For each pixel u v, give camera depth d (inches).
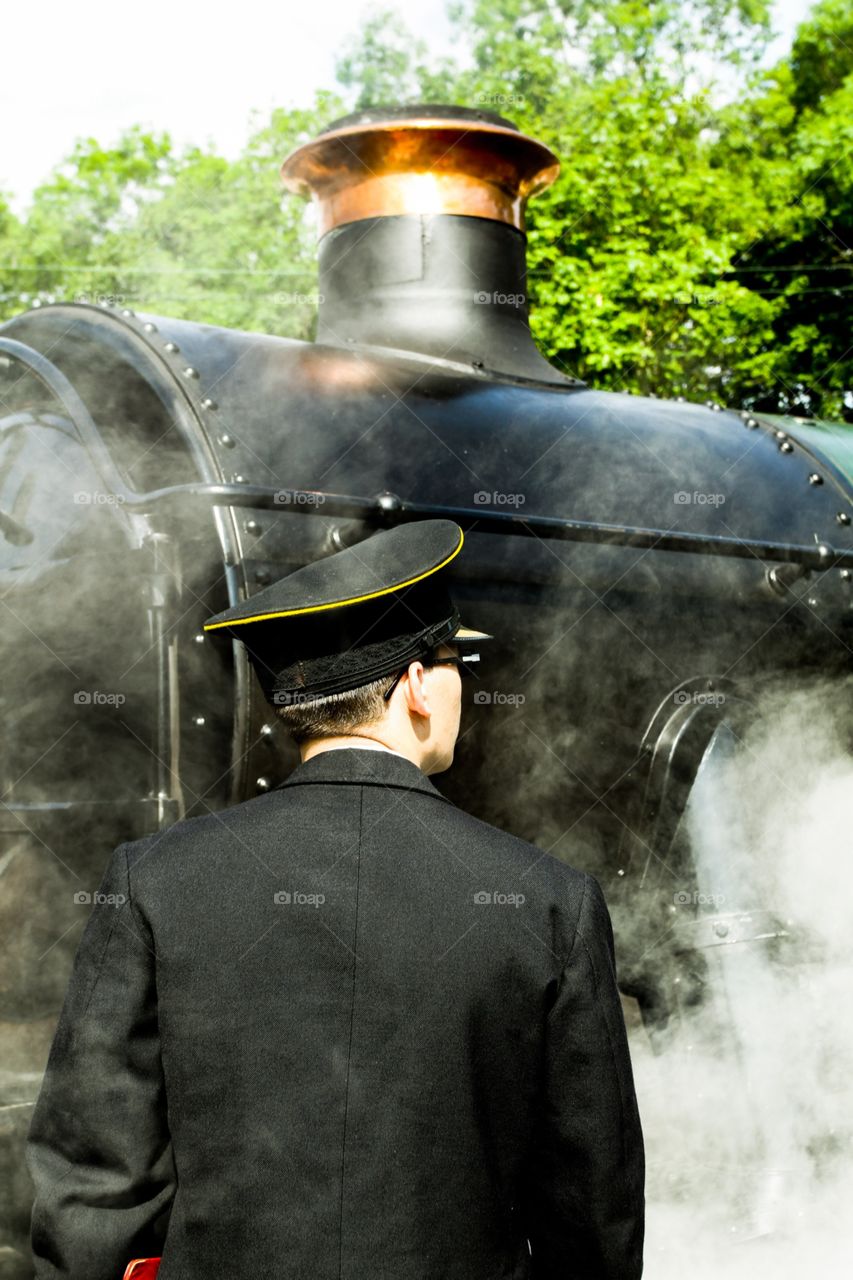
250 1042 53.7
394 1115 52.4
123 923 56.9
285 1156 52.2
